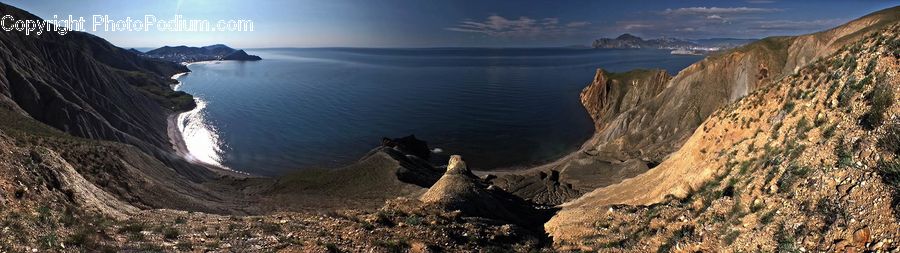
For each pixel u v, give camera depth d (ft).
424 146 379.35
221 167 341.41
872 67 62.75
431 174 280.92
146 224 74.90
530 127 477.36
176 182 189.47
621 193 129.70
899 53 59.82
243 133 451.53
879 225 44.34
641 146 345.72
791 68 337.52
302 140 425.69
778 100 91.97
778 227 55.16
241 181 265.75
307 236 75.00
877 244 43.42
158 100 579.07
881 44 66.69
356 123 503.20
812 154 60.59
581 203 141.69
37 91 294.87
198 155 374.84
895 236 42.32
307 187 235.20
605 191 141.28
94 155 142.92
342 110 589.32
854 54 73.10
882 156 50.31
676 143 302.45
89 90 375.04
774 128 80.07
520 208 147.84
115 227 68.95
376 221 87.51
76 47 427.74
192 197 162.81
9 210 60.34
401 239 76.64
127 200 129.08
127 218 84.99
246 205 178.29
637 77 520.01
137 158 190.49
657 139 352.69
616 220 87.66
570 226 93.20
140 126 398.42
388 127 481.05
